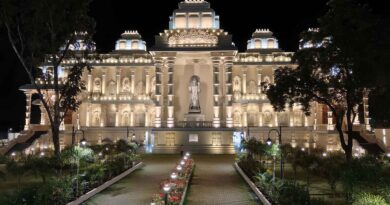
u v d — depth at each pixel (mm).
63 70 69625
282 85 42500
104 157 44438
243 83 75000
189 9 74188
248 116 75500
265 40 78625
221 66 72250
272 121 75000
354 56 37375
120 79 76750
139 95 75688
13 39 43812
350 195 17984
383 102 50188
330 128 68062
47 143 67562
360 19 37656
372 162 23344
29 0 42281
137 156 47781
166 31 71812
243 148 50594
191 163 40188
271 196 24328
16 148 63812
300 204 21000
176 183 25656
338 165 25875
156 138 68000
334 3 39094
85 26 44938
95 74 76938
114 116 76000
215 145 67188
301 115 74250
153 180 34781
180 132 68000
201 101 74125
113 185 32031
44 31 43188
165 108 72000
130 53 79562
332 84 41000
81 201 24891
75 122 72438
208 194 28469
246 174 35844
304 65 41750
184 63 75375
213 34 71500
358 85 38156
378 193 16953
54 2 42062
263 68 75812
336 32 38531
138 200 26156
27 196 19344
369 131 64125
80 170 29781
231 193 28859
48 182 22734
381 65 36719
